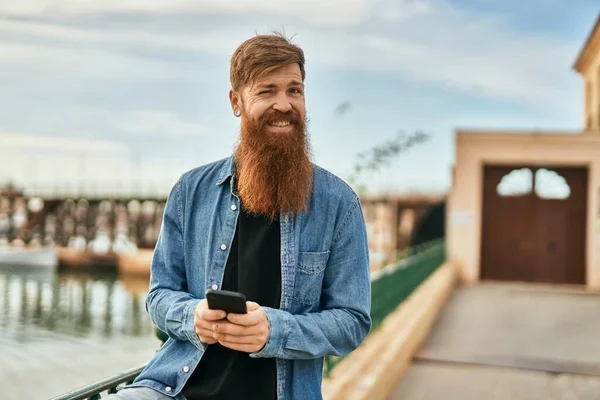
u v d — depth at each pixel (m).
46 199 58.66
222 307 1.81
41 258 53.00
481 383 7.24
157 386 2.06
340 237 2.11
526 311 12.65
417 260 12.26
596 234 17.66
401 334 7.93
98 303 33.78
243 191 2.06
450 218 18.50
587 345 9.37
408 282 11.03
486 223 18.75
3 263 53.69
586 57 22.94
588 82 23.80
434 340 9.57
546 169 18.44
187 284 2.17
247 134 2.07
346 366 5.88
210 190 2.16
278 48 2.05
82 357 20.05
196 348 2.04
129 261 49.50
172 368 2.05
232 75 2.13
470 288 16.67
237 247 2.08
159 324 2.09
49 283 43.09
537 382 7.32
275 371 2.03
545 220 18.41
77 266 51.41
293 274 2.04
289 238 2.05
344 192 2.15
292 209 2.05
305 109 2.11
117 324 27.09
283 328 1.92
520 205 18.58
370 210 39.81
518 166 18.58
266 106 2.04
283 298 2.02
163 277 2.16
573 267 18.19
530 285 17.62
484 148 18.33
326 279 2.12
